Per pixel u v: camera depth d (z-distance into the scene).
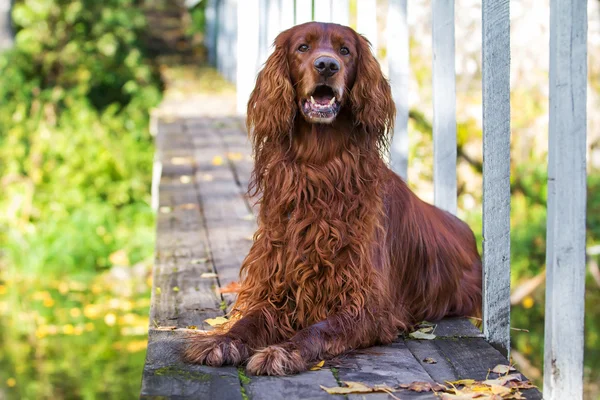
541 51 9.71
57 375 9.06
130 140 15.21
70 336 9.99
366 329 3.58
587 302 9.48
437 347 3.65
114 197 13.86
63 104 16.77
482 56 3.52
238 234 5.66
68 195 13.59
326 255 3.59
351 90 3.68
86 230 12.86
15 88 16.38
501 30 3.48
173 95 14.24
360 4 5.63
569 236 3.04
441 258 4.16
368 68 3.72
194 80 16.25
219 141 9.64
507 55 3.50
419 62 10.12
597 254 9.75
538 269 9.33
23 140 14.95
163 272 4.78
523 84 9.75
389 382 3.20
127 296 11.26
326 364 3.40
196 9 22.66
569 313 3.07
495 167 3.59
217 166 8.15
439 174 4.82
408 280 4.05
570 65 2.95
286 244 3.66
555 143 3.00
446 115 4.77
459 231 4.46
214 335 3.49
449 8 4.69
